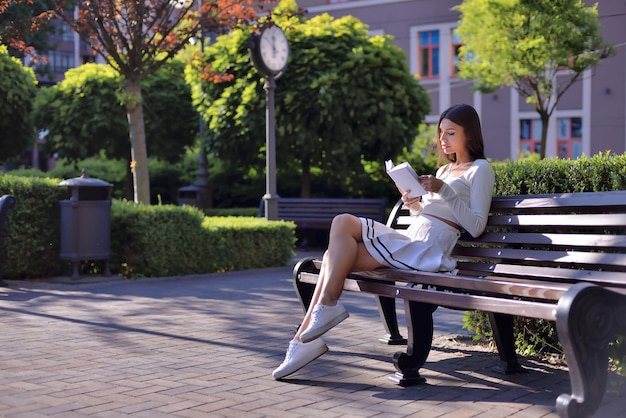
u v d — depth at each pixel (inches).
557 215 154.6
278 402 144.1
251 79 682.8
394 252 162.1
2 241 343.9
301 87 651.5
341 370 173.5
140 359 183.6
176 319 247.1
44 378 162.7
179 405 141.3
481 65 729.6
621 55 971.9
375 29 1137.4
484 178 168.2
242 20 460.4
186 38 462.3
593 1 927.0
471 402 144.9
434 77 1099.3
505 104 1055.0
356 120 663.1
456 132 174.1
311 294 198.8
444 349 200.2
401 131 673.6
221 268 414.6
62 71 1918.1
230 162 727.1
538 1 670.5
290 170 773.3
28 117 834.8
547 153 1032.2
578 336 113.1
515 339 193.8
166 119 841.5
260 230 432.8
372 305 284.2
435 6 1092.5
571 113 1013.2
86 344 202.8
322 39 679.1
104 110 813.9
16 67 823.1
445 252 169.0
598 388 114.9
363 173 701.9
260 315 257.8
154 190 924.6
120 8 443.2
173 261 380.2
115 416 133.6
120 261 374.6
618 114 979.9
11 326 231.0
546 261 154.6
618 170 171.2
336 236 160.7
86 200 354.6
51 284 340.2
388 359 185.9
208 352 193.0
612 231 159.9
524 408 140.5
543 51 679.7
